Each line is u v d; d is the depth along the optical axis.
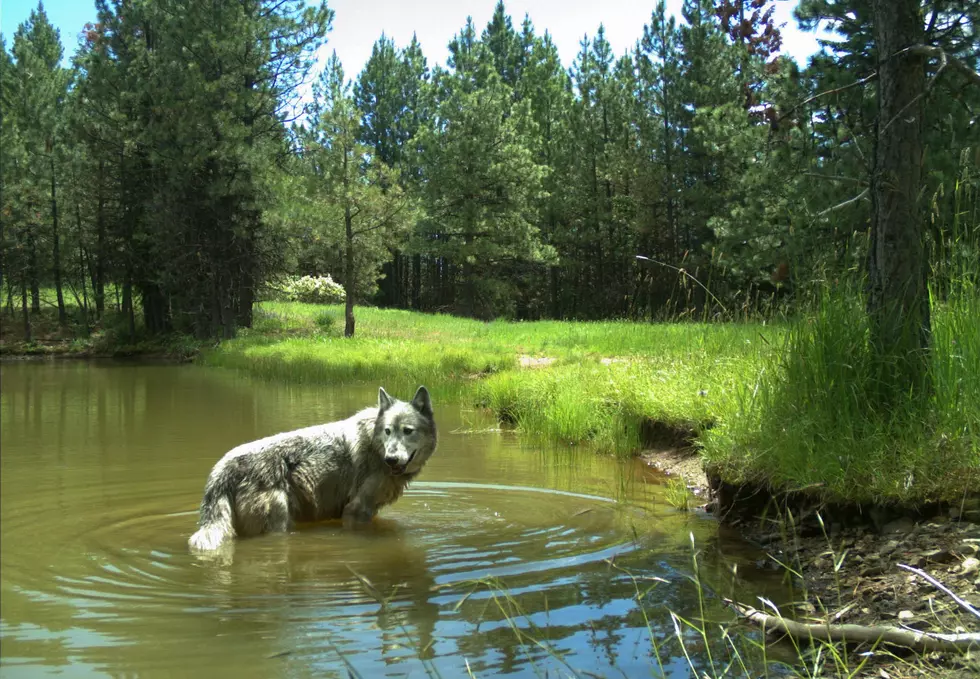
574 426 10.66
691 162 42.28
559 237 50.28
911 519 5.00
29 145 40.12
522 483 8.03
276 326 36.28
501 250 47.31
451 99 47.72
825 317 6.17
